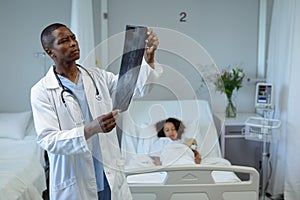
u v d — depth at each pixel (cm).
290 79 285
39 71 352
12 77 352
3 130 306
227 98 339
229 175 235
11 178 212
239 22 356
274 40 319
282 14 301
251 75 367
